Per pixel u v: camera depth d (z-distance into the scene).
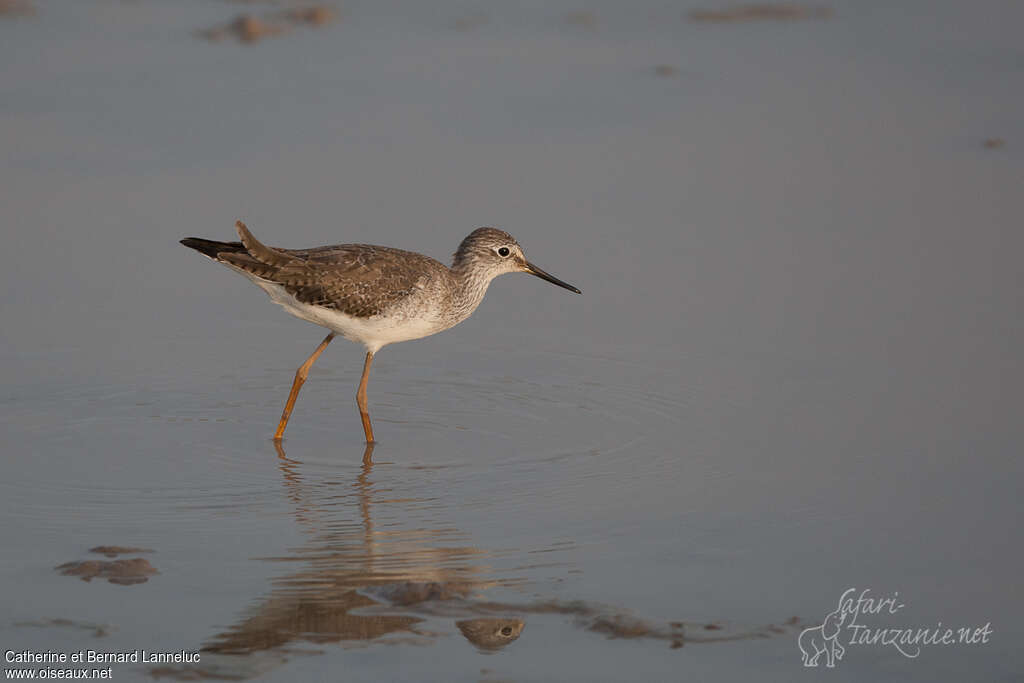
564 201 20.38
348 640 10.08
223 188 20.30
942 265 18.47
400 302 14.96
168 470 13.42
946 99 24.38
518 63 26.16
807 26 28.72
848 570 11.10
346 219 19.36
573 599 10.66
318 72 25.33
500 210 19.95
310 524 12.10
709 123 23.33
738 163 21.81
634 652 9.87
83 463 13.48
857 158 22.00
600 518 12.21
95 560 11.15
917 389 15.07
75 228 19.17
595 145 22.33
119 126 22.62
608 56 26.66
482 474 13.40
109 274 18.27
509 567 11.22
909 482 12.84
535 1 30.19
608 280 18.31
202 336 17.09
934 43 27.58
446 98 24.25
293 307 14.98
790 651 9.89
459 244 17.42
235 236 18.83
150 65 25.34
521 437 14.43
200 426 14.70
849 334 16.62
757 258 18.81
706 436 14.16
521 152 21.95
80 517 12.16
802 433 14.11
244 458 13.86
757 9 29.62
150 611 10.41
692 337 16.78
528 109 23.83
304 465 13.70
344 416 15.26
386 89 24.55
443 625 10.28
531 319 17.88
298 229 19.00
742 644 9.98
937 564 11.19
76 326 16.95
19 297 17.50
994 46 27.30
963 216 19.89
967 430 13.99
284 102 23.80
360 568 11.20
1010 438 13.77
